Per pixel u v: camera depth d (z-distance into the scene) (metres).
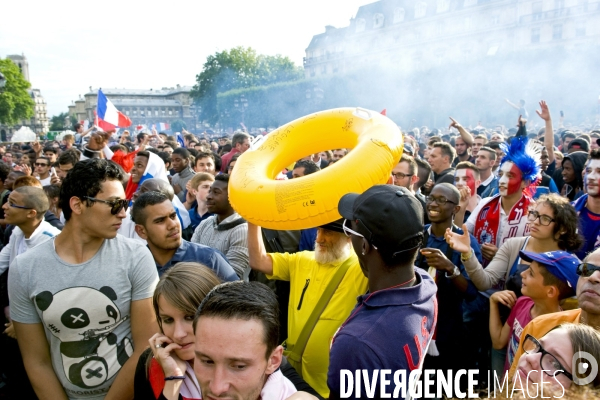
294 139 3.21
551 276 2.42
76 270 2.19
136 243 2.39
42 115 156.88
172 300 1.85
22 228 3.90
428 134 18.14
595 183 3.75
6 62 76.69
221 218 4.02
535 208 3.15
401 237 1.73
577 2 50.41
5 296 3.96
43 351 2.26
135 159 6.12
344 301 2.53
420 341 1.71
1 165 5.93
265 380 1.62
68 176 2.18
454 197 3.37
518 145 4.03
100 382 2.27
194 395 1.83
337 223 2.54
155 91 128.62
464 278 3.04
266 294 1.52
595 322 2.04
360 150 2.58
